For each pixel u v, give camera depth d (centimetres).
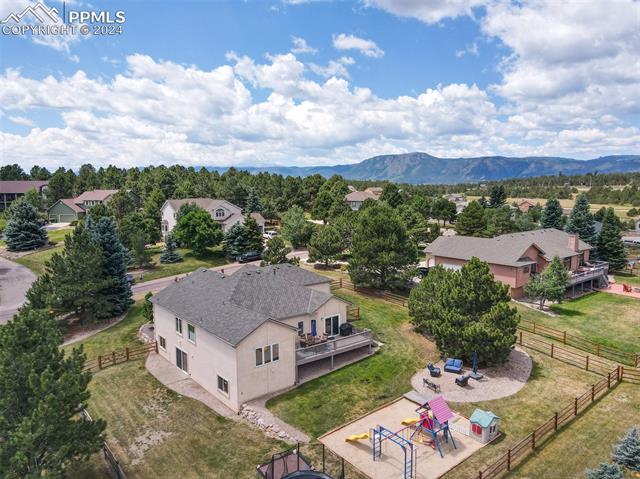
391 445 1953
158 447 1983
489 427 1962
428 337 3291
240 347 2288
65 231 8250
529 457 1839
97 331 3653
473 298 2708
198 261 6300
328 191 11144
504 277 4481
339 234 6244
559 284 3931
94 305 3738
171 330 2961
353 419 2180
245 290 2950
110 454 1825
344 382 2581
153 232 7194
